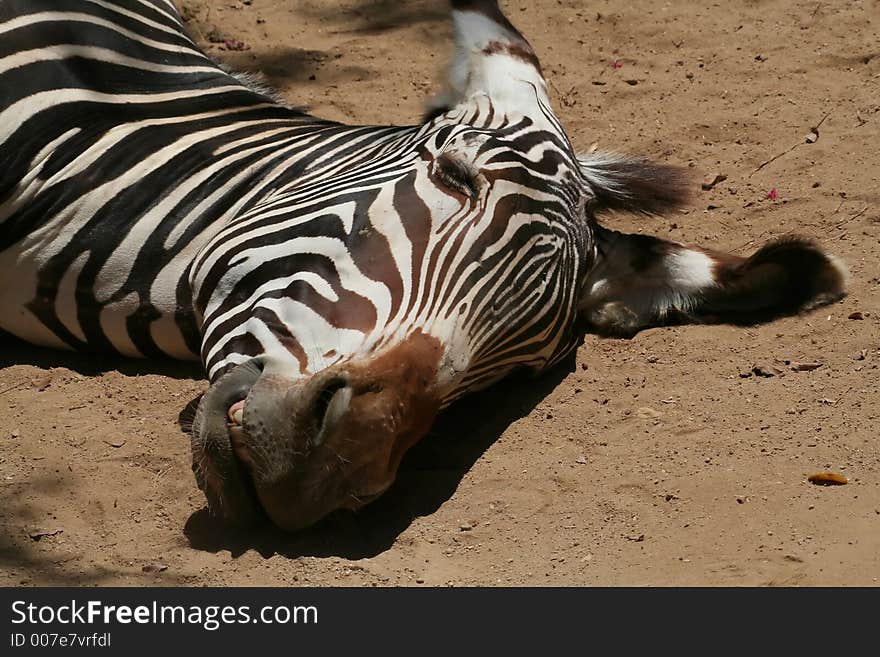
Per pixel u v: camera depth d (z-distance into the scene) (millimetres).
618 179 9656
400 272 7852
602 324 9883
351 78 14000
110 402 8875
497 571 7449
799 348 9617
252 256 8062
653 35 14875
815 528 7719
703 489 8109
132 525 7766
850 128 12719
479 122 8938
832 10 15195
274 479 7312
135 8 10273
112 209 8984
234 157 9133
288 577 7355
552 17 15328
